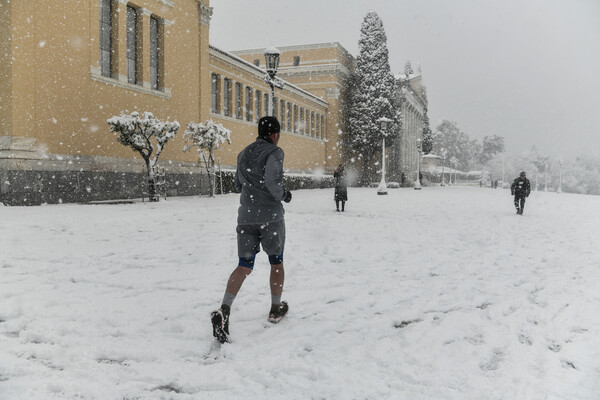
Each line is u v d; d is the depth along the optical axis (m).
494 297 5.05
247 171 4.03
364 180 59.00
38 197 18.03
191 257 7.22
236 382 2.90
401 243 9.16
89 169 20.42
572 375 3.05
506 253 8.15
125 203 19.36
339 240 9.43
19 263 6.45
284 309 4.29
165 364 3.18
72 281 5.57
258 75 39.31
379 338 3.75
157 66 25.77
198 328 3.92
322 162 57.00
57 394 2.72
